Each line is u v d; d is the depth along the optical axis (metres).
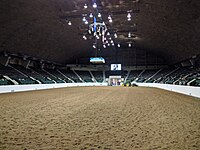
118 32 27.64
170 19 19.55
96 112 7.27
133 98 12.79
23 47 26.55
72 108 8.23
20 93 17.00
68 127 4.97
